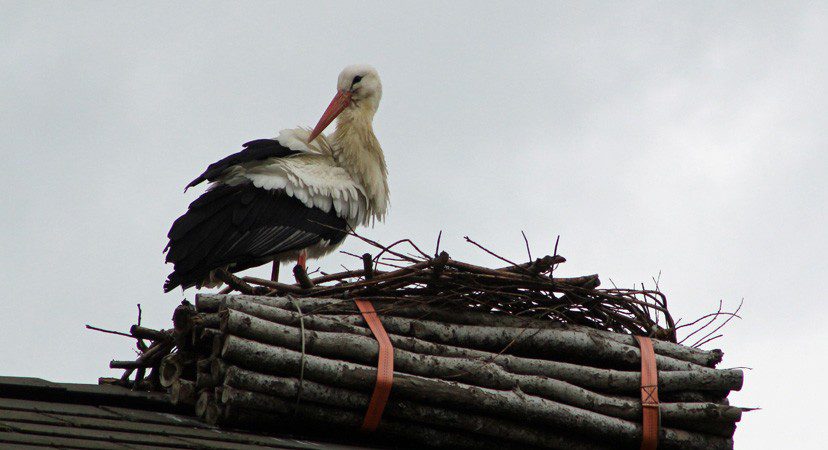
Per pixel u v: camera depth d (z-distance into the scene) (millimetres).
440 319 10961
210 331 10156
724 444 11375
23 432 7953
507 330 11062
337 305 10609
